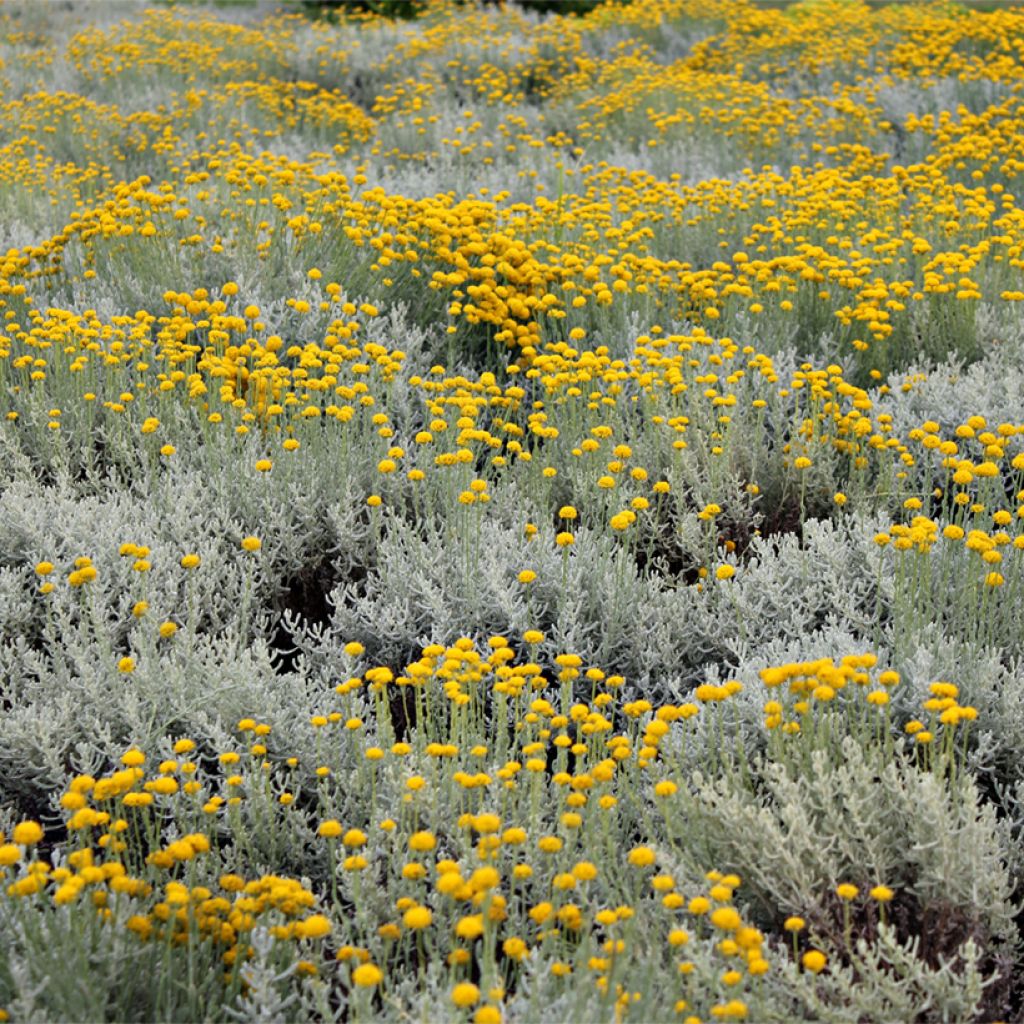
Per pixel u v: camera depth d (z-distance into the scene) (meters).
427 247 5.63
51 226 7.19
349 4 17.70
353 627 3.72
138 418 4.43
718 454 4.22
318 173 8.25
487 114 11.36
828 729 2.77
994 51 11.37
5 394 4.52
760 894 2.56
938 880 2.49
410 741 3.30
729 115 9.76
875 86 10.91
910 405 4.78
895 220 6.54
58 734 3.09
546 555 3.81
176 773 2.91
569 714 2.95
